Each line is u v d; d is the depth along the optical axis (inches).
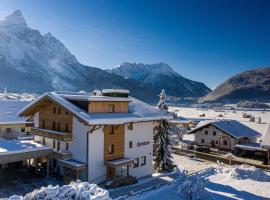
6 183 1306.6
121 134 1505.9
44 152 1423.5
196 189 1216.8
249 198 1293.1
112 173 1411.2
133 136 1573.6
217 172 1728.6
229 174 1648.6
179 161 2082.9
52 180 1401.3
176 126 3467.0
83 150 1380.4
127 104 1589.6
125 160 1453.0
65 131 1481.3
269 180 1594.5
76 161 1400.1
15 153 1314.0
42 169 1551.4
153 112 1692.9
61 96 1501.0
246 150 2320.4
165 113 1744.6
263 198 1301.7
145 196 1206.9
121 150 1505.9
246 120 5093.5
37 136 1647.4
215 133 2519.7
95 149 1385.3
